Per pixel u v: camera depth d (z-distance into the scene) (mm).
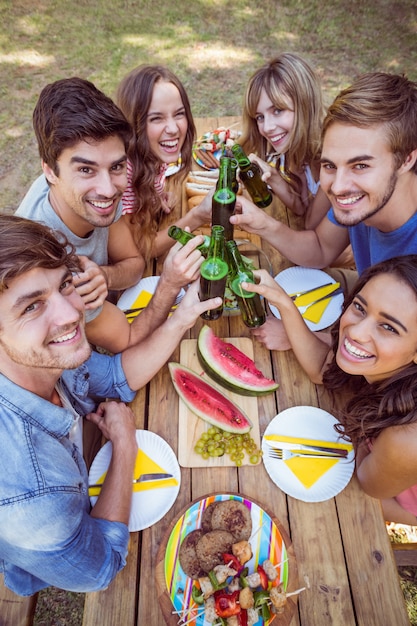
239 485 1495
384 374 1446
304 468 1492
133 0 6035
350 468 1490
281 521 1430
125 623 1290
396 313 1265
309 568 1353
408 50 5191
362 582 1329
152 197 2148
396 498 1800
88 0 6059
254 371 1701
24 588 1433
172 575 1315
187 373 1707
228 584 1258
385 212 1612
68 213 1755
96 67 5188
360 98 1346
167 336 1661
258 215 1971
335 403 1669
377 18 5594
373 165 1416
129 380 1680
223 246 1560
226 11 5848
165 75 2143
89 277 1559
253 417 1625
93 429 1814
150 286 2068
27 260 1021
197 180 2416
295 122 2178
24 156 4422
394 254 1748
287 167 2404
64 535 1160
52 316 1104
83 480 1438
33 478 1122
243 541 1293
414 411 1330
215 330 1865
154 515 1427
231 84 4973
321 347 1709
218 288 1586
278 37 5477
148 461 1525
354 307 1397
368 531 1405
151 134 2191
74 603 2309
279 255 2146
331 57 5180
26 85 5008
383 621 1279
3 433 1155
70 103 1459
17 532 1119
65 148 1501
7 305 1042
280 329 1829
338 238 2023
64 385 1513
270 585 1283
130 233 2119
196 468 1529
